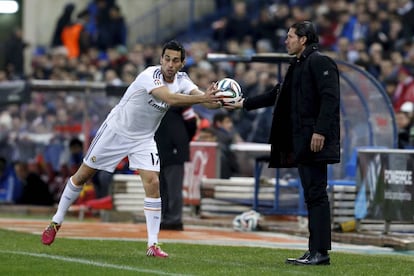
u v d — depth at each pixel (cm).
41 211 6253
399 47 7869
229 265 3122
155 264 3097
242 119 6378
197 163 5475
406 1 8450
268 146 5575
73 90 6356
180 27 10650
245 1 9988
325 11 8875
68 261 3136
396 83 6719
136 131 3372
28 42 10619
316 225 3192
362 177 4397
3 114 7162
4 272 2852
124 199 5503
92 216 5969
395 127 4884
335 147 3147
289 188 4853
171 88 3341
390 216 4288
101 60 9519
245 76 7000
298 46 3200
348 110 4903
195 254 3469
